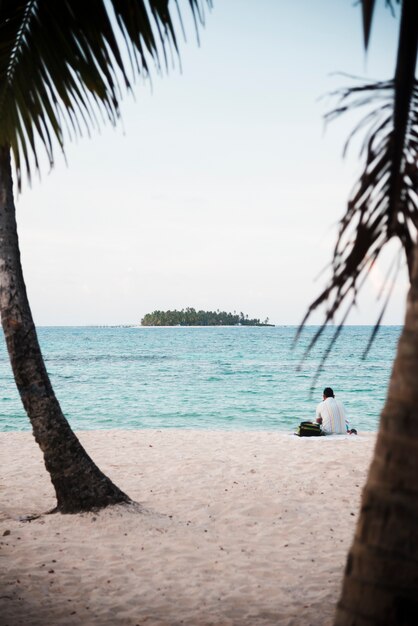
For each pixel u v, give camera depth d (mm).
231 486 8852
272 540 6477
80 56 3691
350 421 19453
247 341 112938
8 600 4867
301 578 5383
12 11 3609
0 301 7004
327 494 8391
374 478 1864
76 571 5527
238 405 23484
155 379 35406
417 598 1767
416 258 1940
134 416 20766
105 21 3535
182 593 5059
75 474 7117
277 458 11016
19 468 10555
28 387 7086
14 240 6961
